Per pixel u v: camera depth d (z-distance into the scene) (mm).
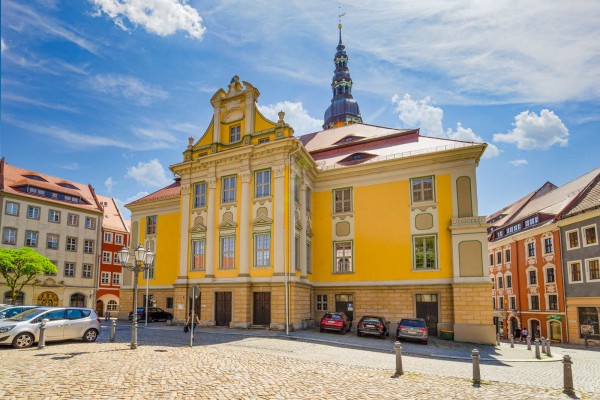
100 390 9289
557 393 11258
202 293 29172
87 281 52750
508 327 48281
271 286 26734
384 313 28609
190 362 13266
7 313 19281
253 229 28500
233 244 29109
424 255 28250
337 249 31141
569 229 37781
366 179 31078
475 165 27953
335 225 31469
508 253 49500
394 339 24031
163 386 9898
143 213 40375
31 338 16375
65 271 50312
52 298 48625
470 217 26875
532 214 44438
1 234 44281
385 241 29578
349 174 31688
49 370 11273
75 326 17859
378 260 29531
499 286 51875
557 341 39094
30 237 47094
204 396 9219
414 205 29109
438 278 27438
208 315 28562
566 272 37969
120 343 17875
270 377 11555
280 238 27188
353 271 30156
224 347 18109
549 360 19906
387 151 32062
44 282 47594
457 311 25938
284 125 29094
